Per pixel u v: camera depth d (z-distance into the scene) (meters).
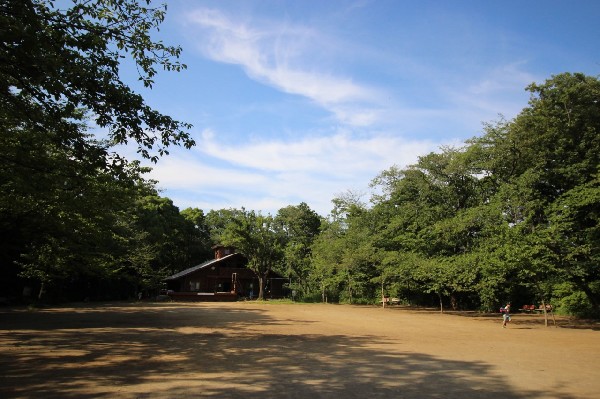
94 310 25.52
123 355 10.21
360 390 7.11
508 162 27.98
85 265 23.23
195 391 6.86
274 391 6.95
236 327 17.23
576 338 15.19
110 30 9.18
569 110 25.78
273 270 50.94
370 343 13.05
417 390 7.19
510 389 7.36
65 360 9.44
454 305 33.06
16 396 6.41
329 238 46.56
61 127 9.85
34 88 9.22
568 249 20.22
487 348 12.41
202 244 65.62
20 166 11.69
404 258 31.05
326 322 20.33
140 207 39.81
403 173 35.28
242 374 8.22
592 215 22.83
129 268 42.59
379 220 39.69
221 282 50.47
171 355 10.32
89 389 6.89
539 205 23.14
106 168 10.64
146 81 9.79
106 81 8.99
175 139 10.38
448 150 32.31
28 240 18.25
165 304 34.50
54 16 8.53
